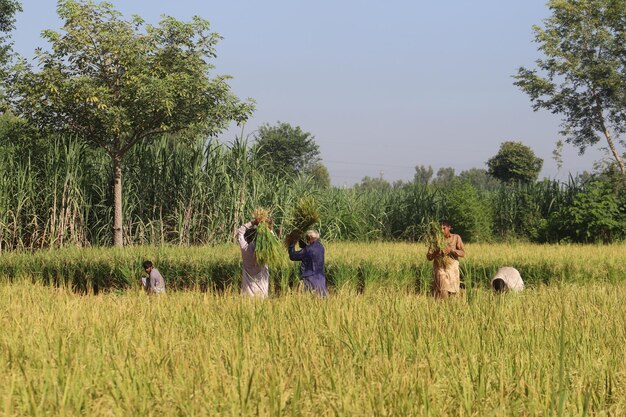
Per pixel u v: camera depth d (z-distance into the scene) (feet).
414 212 120.67
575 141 132.67
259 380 17.83
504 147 252.83
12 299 35.14
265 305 30.27
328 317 26.78
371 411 15.89
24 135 86.02
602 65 127.03
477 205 118.83
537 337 23.93
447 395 17.30
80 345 21.85
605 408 17.37
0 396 16.81
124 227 89.10
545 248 76.38
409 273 59.67
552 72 131.85
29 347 21.91
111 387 17.35
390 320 26.43
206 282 59.00
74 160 84.79
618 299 35.53
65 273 61.57
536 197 127.95
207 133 88.74
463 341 22.86
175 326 26.35
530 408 16.46
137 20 85.76
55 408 16.24
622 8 127.34
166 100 81.20
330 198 105.29
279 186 91.81
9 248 82.12
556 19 131.64
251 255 41.88
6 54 132.57
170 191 89.56
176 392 16.63
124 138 91.04
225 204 86.53
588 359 20.99
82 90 81.30
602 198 114.01
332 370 18.67
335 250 68.39
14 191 84.28
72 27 83.41
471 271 59.16
